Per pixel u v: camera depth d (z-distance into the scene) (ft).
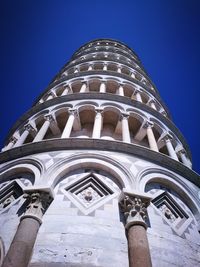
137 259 26.81
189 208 42.57
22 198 37.81
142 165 43.96
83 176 40.16
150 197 35.50
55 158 43.21
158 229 34.04
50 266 26.66
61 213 33.19
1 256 28.78
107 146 45.32
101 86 77.41
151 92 86.38
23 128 63.82
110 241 30.01
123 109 62.69
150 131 59.41
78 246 28.91
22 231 29.19
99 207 34.96
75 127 59.47
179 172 47.55
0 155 48.73
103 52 119.55
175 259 30.83
